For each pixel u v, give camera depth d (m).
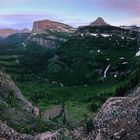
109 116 77.38
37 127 99.44
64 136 86.31
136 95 83.38
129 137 61.38
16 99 132.12
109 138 64.62
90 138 72.88
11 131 80.06
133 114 67.06
